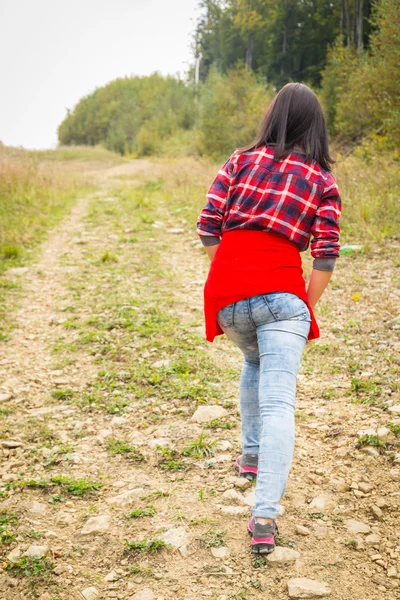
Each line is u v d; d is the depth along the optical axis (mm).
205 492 2768
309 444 3174
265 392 2258
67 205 12641
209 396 3816
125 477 2949
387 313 5070
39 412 3736
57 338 5133
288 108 2377
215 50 61406
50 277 7109
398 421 3254
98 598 2119
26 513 2625
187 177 14805
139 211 11539
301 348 2291
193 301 6016
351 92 17188
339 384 3889
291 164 2314
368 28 29906
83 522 2574
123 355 4602
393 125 13180
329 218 2281
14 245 8359
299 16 41375
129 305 5824
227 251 2346
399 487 2715
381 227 7762
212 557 2312
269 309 2252
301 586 2104
